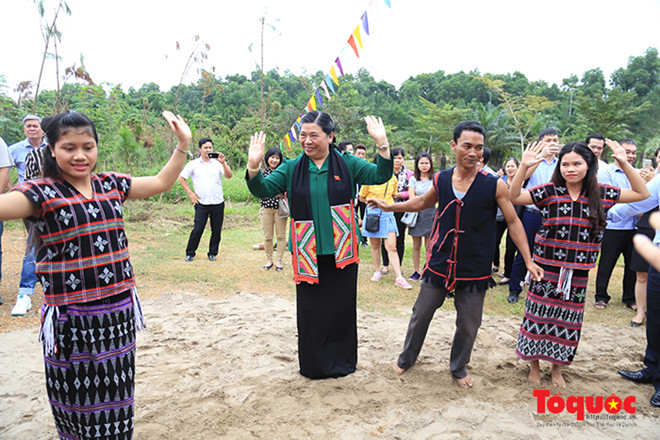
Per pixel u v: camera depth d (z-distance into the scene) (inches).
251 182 122.0
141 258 276.5
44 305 81.7
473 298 124.4
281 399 122.6
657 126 2048.5
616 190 128.0
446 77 3715.6
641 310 183.3
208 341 158.7
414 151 1962.4
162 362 143.3
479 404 121.9
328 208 126.5
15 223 345.1
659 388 125.7
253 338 161.0
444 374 137.3
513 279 212.1
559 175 126.1
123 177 89.4
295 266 129.3
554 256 125.8
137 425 110.2
